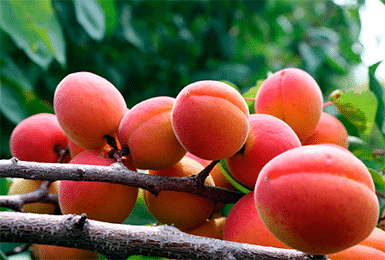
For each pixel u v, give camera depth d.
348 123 0.63
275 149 0.48
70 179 0.47
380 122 0.63
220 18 1.39
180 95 0.47
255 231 0.46
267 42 1.64
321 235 0.41
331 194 0.41
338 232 0.41
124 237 0.44
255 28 1.47
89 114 0.50
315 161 0.41
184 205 0.49
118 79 1.19
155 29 1.37
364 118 0.58
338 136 0.55
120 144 0.50
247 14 1.44
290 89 0.52
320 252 0.42
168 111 0.49
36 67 0.98
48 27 0.76
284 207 0.41
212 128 0.46
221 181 0.52
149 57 1.34
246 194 0.49
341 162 0.41
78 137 0.50
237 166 0.49
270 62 1.58
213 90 0.46
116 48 1.25
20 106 0.87
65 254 0.54
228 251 0.43
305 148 0.42
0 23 0.71
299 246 0.42
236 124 0.46
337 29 1.47
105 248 0.44
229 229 0.47
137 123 0.49
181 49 1.38
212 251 0.43
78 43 1.07
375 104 0.57
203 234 0.51
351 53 1.32
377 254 0.46
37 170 0.46
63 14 1.02
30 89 0.88
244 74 1.29
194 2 1.39
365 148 0.61
